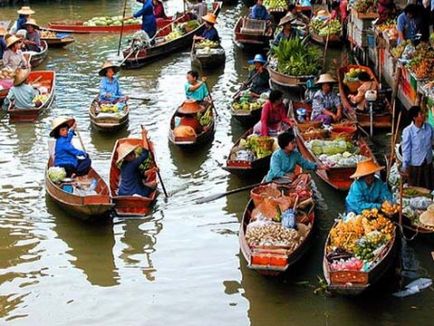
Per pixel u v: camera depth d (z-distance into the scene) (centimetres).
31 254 1238
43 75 2111
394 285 1102
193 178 1502
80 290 1132
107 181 1476
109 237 1282
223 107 1939
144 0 2430
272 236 1123
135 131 1767
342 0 2459
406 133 1305
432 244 1190
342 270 1005
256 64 1898
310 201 1238
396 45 1697
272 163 1292
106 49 2556
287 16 2389
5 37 2220
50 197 1391
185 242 1258
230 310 1064
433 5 1504
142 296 1110
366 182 1183
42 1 3441
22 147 1697
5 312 1077
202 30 2584
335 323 1023
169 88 2109
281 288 1106
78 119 1862
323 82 1634
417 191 1273
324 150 1448
